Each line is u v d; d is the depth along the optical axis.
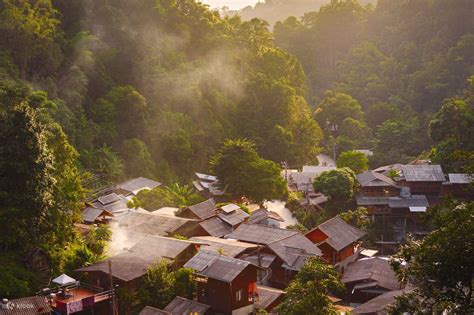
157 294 34.62
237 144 66.38
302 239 46.66
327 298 29.05
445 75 120.06
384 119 118.81
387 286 42.81
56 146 39.41
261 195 64.81
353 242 51.16
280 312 30.09
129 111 72.88
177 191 67.81
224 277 34.84
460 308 17.27
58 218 36.03
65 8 78.38
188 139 78.06
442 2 136.12
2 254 33.88
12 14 62.03
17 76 60.50
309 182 71.25
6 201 32.38
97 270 34.94
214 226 51.34
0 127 33.22
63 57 70.06
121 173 67.62
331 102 117.69
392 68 133.75
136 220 49.88
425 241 17.48
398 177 67.50
